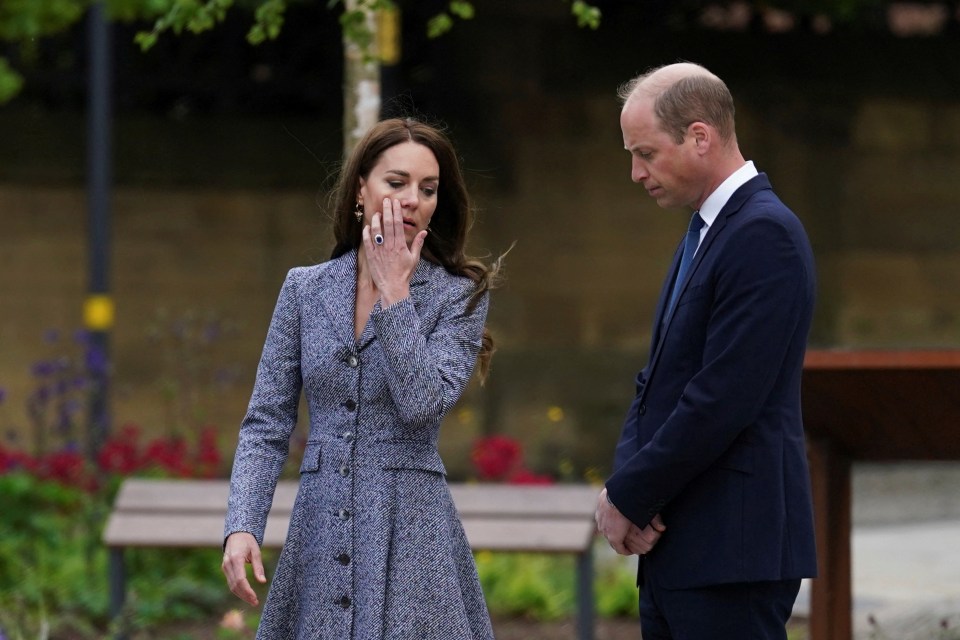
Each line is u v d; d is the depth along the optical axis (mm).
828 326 46156
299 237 44062
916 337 46594
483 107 45125
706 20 46156
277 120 44469
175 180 43281
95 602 25078
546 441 45031
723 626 12859
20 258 42188
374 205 12836
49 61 43031
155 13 29234
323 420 12891
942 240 46750
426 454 12773
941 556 31906
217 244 43562
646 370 13953
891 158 46500
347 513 12594
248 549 12500
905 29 47375
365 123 20500
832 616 17297
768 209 12641
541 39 45375
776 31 46188
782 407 12852
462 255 13461
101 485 28109
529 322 45219
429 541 12633
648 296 45812
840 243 46281
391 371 12281
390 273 12445
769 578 12625
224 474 40062
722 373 12320
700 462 12477
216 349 43188
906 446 17125
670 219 46031
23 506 27109
